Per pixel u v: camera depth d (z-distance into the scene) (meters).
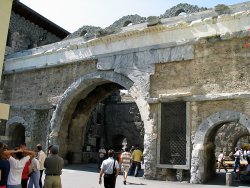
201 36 16.95
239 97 15.07
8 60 26.72
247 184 15.01
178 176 16.12
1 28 9.12
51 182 8.34
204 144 15.73
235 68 15.70
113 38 20.45
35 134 23.78
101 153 22.34
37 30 32.53
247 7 16.11
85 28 23.91
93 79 21.16
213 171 17.11
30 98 24.64
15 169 7.79
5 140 25.27
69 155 23.75
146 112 17.95
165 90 17.70
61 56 23.20
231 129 29.12
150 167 17.09
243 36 15.62
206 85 16.36
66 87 22.67
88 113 25.08
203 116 16.09
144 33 19.16
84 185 13.85
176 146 16.73
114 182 10.12
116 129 38.25
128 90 19.08
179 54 17.52
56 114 22.52
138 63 19.02
